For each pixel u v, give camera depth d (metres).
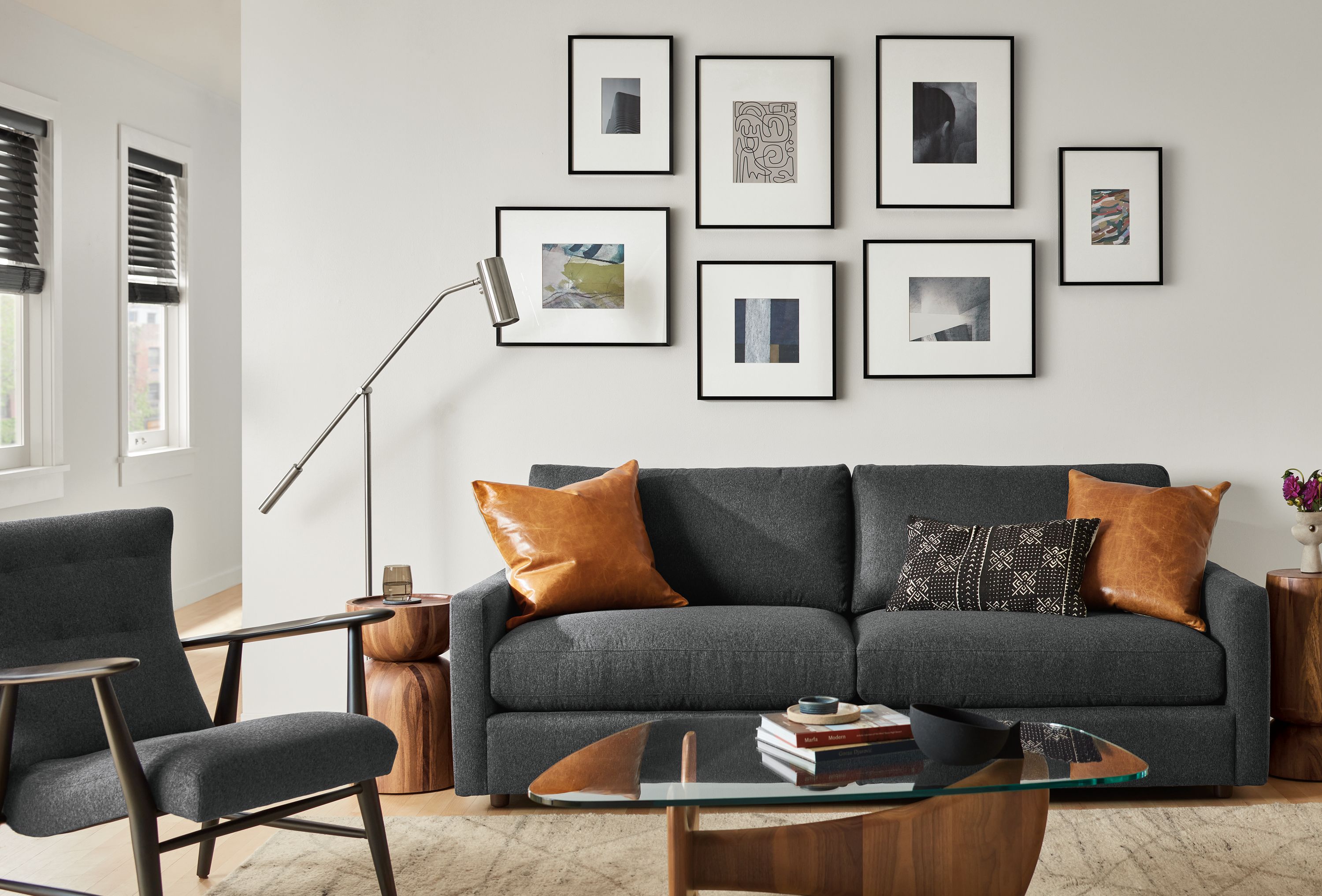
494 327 3.56
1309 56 3.50
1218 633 2.70
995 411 3.55
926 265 3.53
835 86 3.53
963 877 1.89
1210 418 3.53
